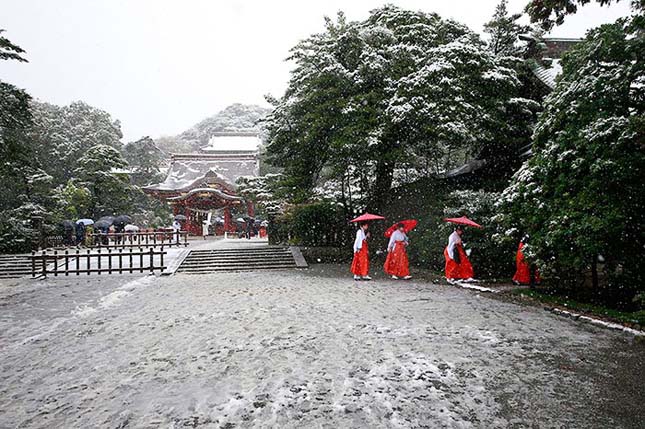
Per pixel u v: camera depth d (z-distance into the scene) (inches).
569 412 150.1
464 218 458.6
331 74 599.5
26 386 183.9
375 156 589.6
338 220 782.5
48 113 1672.0
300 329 267.9
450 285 443.8
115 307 357.4
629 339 237.8
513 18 679.7
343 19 671.8
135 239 1120.8
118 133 1979.6
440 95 539.5
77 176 1328.7
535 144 377.4
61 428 144.9
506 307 326.6
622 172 284.4
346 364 201.8
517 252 433.4
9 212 890.1
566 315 293.0
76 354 228.5
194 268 611.8
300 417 148.8
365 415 149.4
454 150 759.1
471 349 221.9
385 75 605.0
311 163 692.1
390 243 506.9
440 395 165.3
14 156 717.3
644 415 147.3
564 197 323.0
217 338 251.9
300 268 619.8
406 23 655.8
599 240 290.4
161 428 143.4
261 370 196.5
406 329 262.8
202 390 174.7
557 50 747.4
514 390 169.2
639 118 281.3
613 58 321.1
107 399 168.2
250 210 1509.6
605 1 283.9
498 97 582.6
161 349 233.1
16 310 354.3
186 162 1681.8
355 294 390.9
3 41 606.2
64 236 990.4
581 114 325.7
